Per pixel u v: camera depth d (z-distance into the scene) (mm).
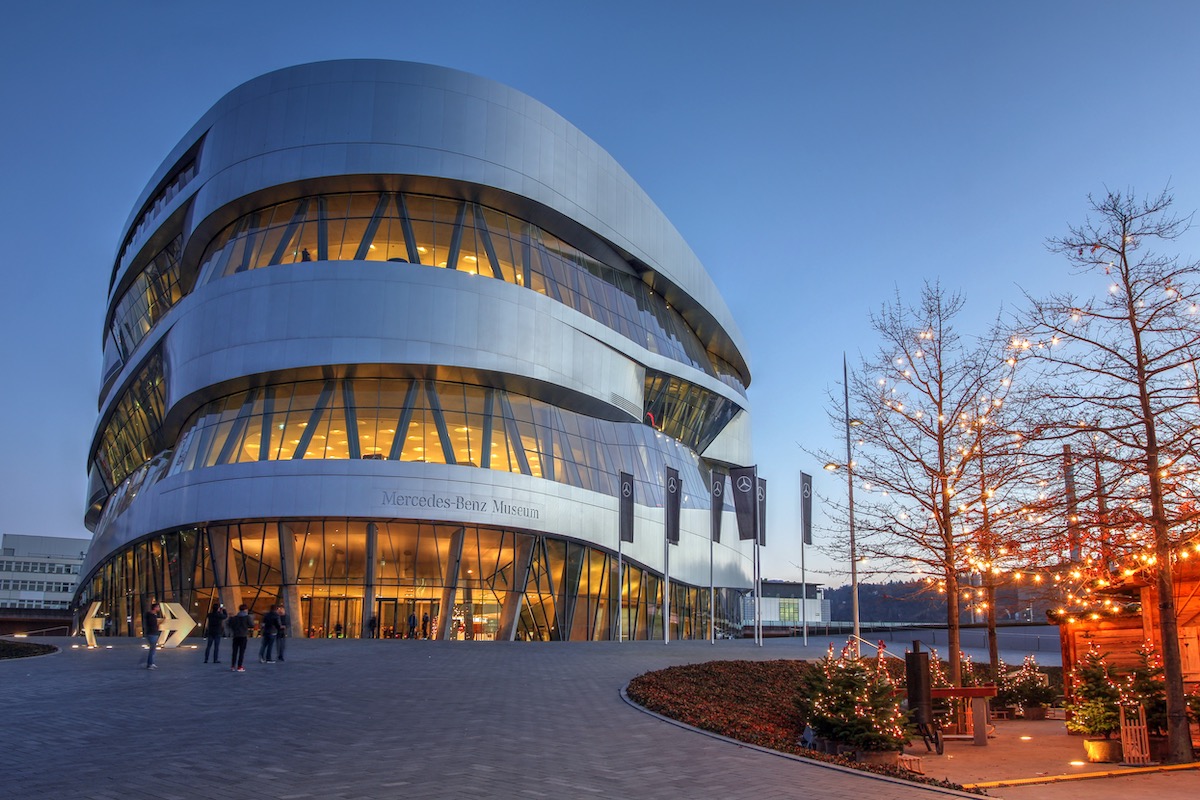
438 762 12086
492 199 53406
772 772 12523
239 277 49844
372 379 49188
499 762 12258
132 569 54406
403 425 47875
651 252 63438
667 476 49000
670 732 15352
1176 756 16359
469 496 47375
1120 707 16812
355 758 12180
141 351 58938
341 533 46500
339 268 48969
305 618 46031
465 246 51719
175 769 11211
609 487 54719
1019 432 18719
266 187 51062
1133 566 18312
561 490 50875
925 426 22984
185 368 51031
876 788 11852
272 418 48031
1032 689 24781
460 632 46469
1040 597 22062
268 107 52062
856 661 17219
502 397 51219
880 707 16203
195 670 23500
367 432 47406
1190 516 16328
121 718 15188
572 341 54000
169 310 56938
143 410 62188
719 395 71875
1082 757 17469
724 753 13742
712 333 74562
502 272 52031
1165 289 17297
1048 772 15578
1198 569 19703
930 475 22547
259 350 48531
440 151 51531
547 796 10469
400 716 15945
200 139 57125
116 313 73562
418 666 25406
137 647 34156
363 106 51281
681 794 10953
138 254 62562
